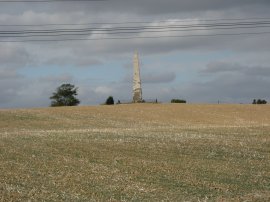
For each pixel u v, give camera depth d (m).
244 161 31.52
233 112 77.38
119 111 74.56
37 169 25.67
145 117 70.12
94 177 24.66
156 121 66.81
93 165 27.59
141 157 30.92
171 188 23.45
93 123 62.06
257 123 67.25
